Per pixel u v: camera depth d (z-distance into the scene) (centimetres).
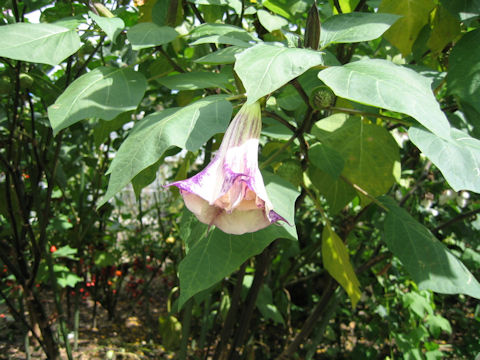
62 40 45
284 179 48
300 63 33
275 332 130
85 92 44
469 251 102
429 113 32
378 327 117
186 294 40
